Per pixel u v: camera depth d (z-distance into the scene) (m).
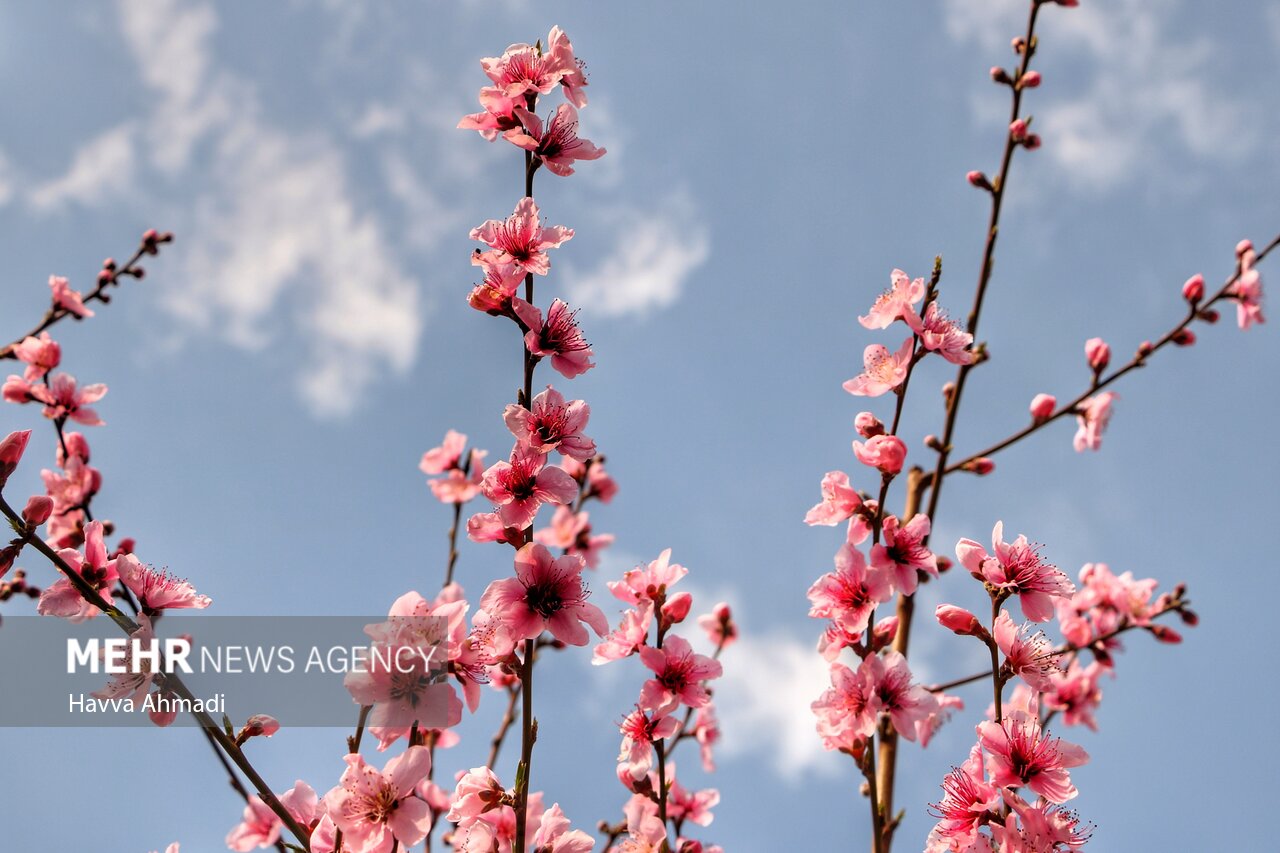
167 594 1.10
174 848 1.09
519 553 1.06
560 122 1.09
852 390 1.12
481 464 1.38
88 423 1.27
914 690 1.09
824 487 1.11
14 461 1.08
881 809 1.09
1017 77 1.25
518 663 1.06
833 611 1.10
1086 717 1.28
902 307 1.11
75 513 1.23
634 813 1.12
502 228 1.08
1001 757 1.07
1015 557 1.10
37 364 1.26
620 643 1.12
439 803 1.15
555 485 1.07
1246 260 1.25
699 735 1.29
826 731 1.09
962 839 1.07
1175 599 1.29
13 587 1.20
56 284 1.27
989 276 1.24
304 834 1.06
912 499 1.23
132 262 1.30
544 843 1.08
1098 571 1.31
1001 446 1.22
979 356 1.22
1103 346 1.24
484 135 1.09
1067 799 1.06
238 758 1.06
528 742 1.06
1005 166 1.25
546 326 1.08
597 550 1.38
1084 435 1.24
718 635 1.29
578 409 1.08
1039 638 1.09
